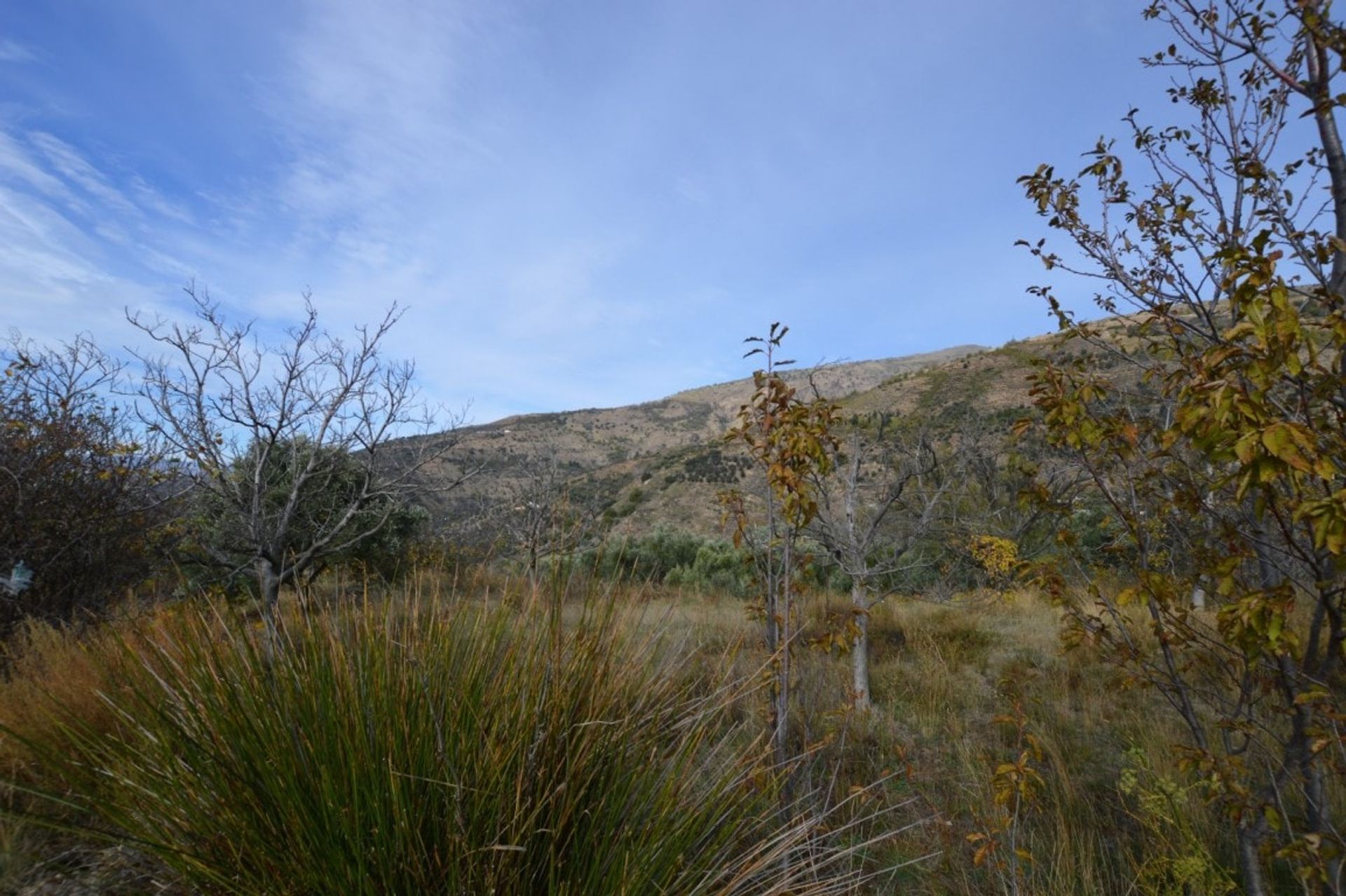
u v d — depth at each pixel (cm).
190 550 598
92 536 548
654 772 234
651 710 262
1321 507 169
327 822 176
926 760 456
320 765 184
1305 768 235
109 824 223
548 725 215
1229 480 193
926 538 628
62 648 390
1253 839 251
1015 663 620
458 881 171
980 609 842
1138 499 301
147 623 293
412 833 179
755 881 238
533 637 246
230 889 175
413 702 204
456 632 254
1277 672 239
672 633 441
